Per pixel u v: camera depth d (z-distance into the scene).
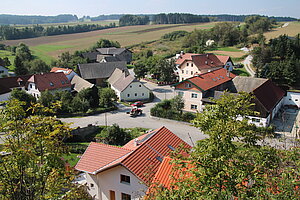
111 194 21.62
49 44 156.75
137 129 40.97
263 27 146.62
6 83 60.28
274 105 41.47
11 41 166.50
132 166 19.81
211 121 11.30
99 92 55.19
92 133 40.75
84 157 22.78
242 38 121.81
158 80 75.25
